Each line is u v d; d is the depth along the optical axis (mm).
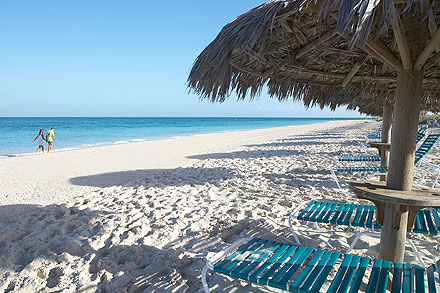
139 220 3713
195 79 2273
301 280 1603
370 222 2416
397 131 1968
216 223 3594
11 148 16297
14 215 4297
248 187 5441
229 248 2004
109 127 44750
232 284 2318
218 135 23625
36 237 3219
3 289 2316
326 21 2100
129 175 7270
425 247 2869
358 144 13219
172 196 4926
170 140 18359
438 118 19312
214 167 7926
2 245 3107
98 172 7754
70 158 10469
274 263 1798
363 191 1990
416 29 1833
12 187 6137
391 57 1867
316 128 34719
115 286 2346
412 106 1894
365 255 2697
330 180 5836
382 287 1545
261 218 3637
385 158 4895
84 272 2531
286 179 6051
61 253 2895
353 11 1210
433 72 3193
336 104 4602
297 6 1579
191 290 2273
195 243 3070
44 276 2502
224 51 1903
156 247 3012
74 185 6285
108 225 3547
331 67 3207
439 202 1725
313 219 2557
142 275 2484
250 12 1904
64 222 3686
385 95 4254
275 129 34469
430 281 1603
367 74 3410
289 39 2365
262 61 2539
